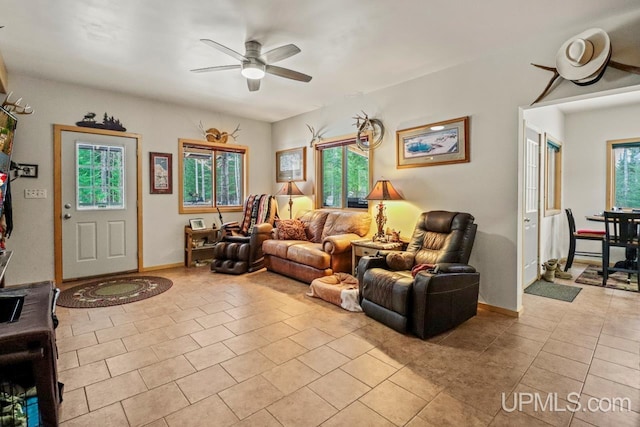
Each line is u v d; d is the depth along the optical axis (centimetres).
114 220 450
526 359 228
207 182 548
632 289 390
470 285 290
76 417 167
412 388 193
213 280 427
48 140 396
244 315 306
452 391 191
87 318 297
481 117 325
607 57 240
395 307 274
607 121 518
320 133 513
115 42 291
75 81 398
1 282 220
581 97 266
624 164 511
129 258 464
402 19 252
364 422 165
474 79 329
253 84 326
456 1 228
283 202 591
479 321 297
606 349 242
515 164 304
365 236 426
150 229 481
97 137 432
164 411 173
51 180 400
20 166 379
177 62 337
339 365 219
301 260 407
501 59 309
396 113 402
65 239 412
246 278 438
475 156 330
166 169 493
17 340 127
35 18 250
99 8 237
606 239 406
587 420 167
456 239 307
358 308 318
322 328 278
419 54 316
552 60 279
